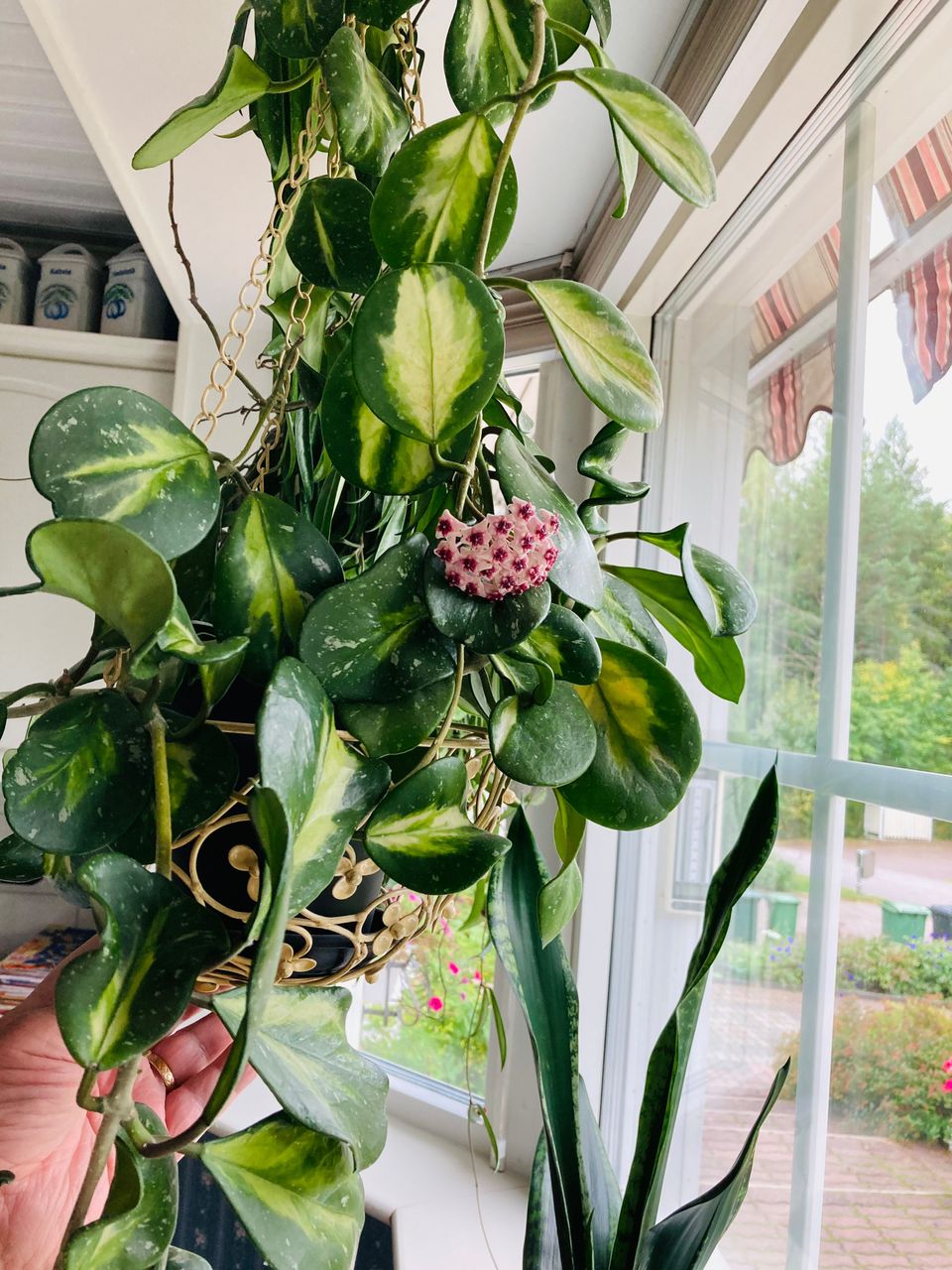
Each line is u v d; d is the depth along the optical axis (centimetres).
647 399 36
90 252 184
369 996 148
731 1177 44
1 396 161
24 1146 44
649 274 101
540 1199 47
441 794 33
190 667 35
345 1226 29
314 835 29
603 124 90
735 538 93
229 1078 21
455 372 32
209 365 157
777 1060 74
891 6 59
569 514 36
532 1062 115
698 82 75
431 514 45
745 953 82
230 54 35
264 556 34
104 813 28
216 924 26
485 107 34
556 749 34
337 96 36
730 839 88
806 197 80
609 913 108
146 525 29
